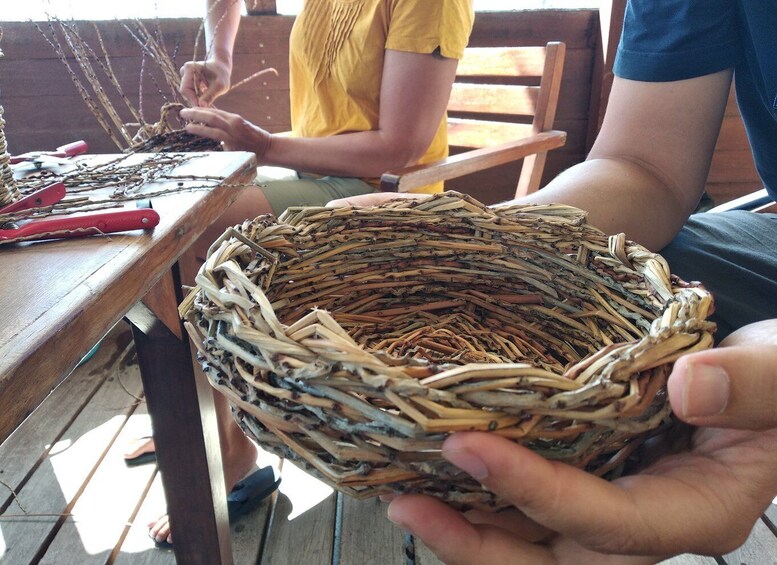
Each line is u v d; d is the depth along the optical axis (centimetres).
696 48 54
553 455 26
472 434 23
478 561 27
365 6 86
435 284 51
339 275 47
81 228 36
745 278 50
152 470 84
